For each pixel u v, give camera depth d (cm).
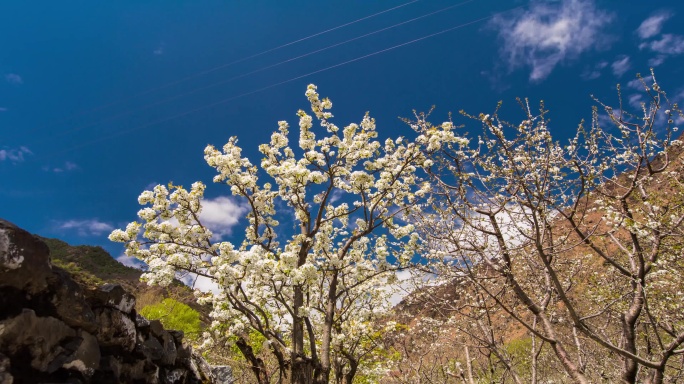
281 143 737
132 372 389
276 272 593
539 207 461
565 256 605
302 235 708
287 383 613
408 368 869
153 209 646
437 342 758
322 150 693
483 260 558
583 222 512
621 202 494
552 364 769
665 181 518
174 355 488
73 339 317
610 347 423
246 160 746
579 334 565
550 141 468
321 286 787
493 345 561
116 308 378
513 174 472
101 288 361
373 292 941
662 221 444
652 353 584
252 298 743
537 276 595
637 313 498
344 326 909
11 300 270
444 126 588
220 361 900
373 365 1026
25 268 272
